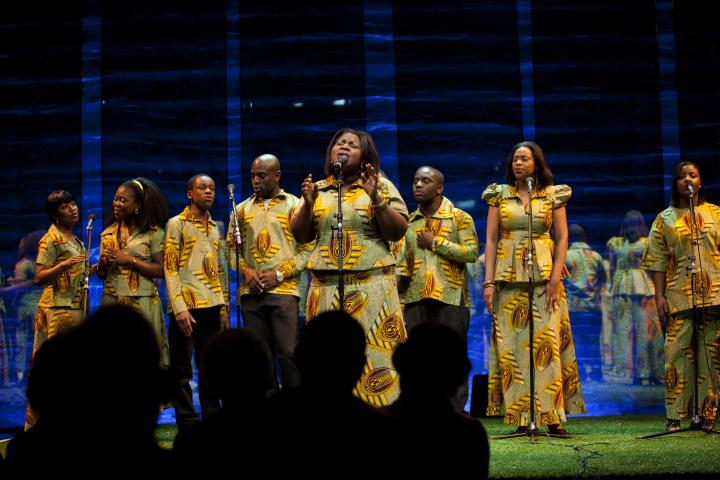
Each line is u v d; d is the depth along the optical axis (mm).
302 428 2377
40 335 6344
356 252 4285
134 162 9109
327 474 2361
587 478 4027
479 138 9391
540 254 5762
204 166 9188
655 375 8836
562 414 5684
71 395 2119
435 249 6488
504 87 9414
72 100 9125
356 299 4258
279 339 5734
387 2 9398
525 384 5738
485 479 2477
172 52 9227
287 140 9242
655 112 9391
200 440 2410
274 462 2367
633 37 9438
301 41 9320
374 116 9328
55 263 6379
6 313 8805
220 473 2375
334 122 9297
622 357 8938
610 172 9352
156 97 9188
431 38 9414
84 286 6164
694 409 5816
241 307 5840
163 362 6172
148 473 2158
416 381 2492
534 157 5875
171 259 6012
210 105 9219
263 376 2510
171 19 9227
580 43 9445
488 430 6375
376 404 4211
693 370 6039
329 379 2428
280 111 9258
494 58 9445
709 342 6070
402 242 6602
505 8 9445
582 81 9406
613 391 8898
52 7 9172
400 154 9328
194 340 6164
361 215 4309
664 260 6230
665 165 9336
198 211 6141
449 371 2484
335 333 2432
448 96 9391
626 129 9383
